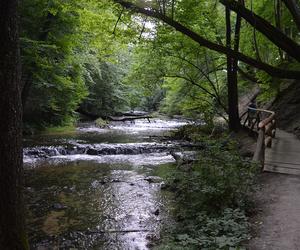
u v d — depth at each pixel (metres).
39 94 24.69
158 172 13.84
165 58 21.59
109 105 40.69
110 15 16.61
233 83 20.27
